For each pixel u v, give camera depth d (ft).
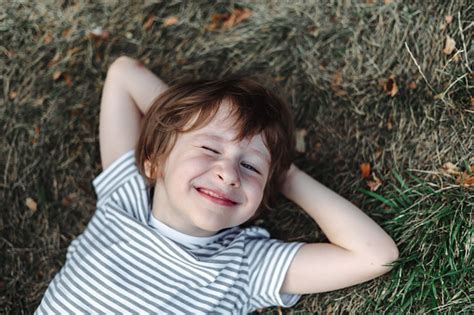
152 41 7.85
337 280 6.20
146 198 6.51
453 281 6.20
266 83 7.80
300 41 7.72
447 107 6.77
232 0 7.80
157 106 6.48
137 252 6.15
